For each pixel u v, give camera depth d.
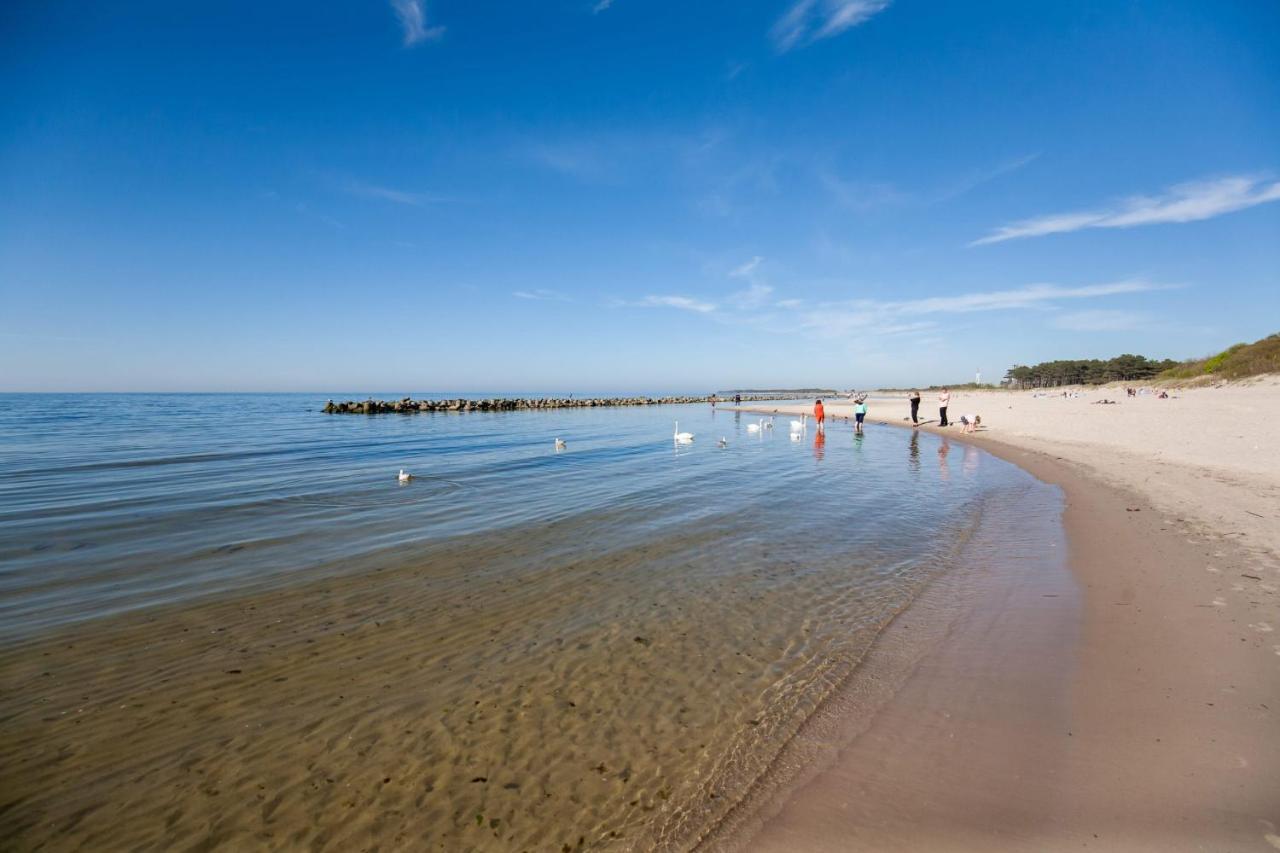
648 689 5.60
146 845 3.81
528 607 7.63
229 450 25.83
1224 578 7.69
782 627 6.94
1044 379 136.12
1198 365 68.81
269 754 4.71
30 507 13.59
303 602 7.83
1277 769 4.00
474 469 19.86
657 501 14.27
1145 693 5.07
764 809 3.95
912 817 3.78
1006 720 4.81
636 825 3.88
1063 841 3.49
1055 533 10.63
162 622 7.20
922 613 7.21
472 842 3.78
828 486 16.31
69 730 5.02
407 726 5.06
